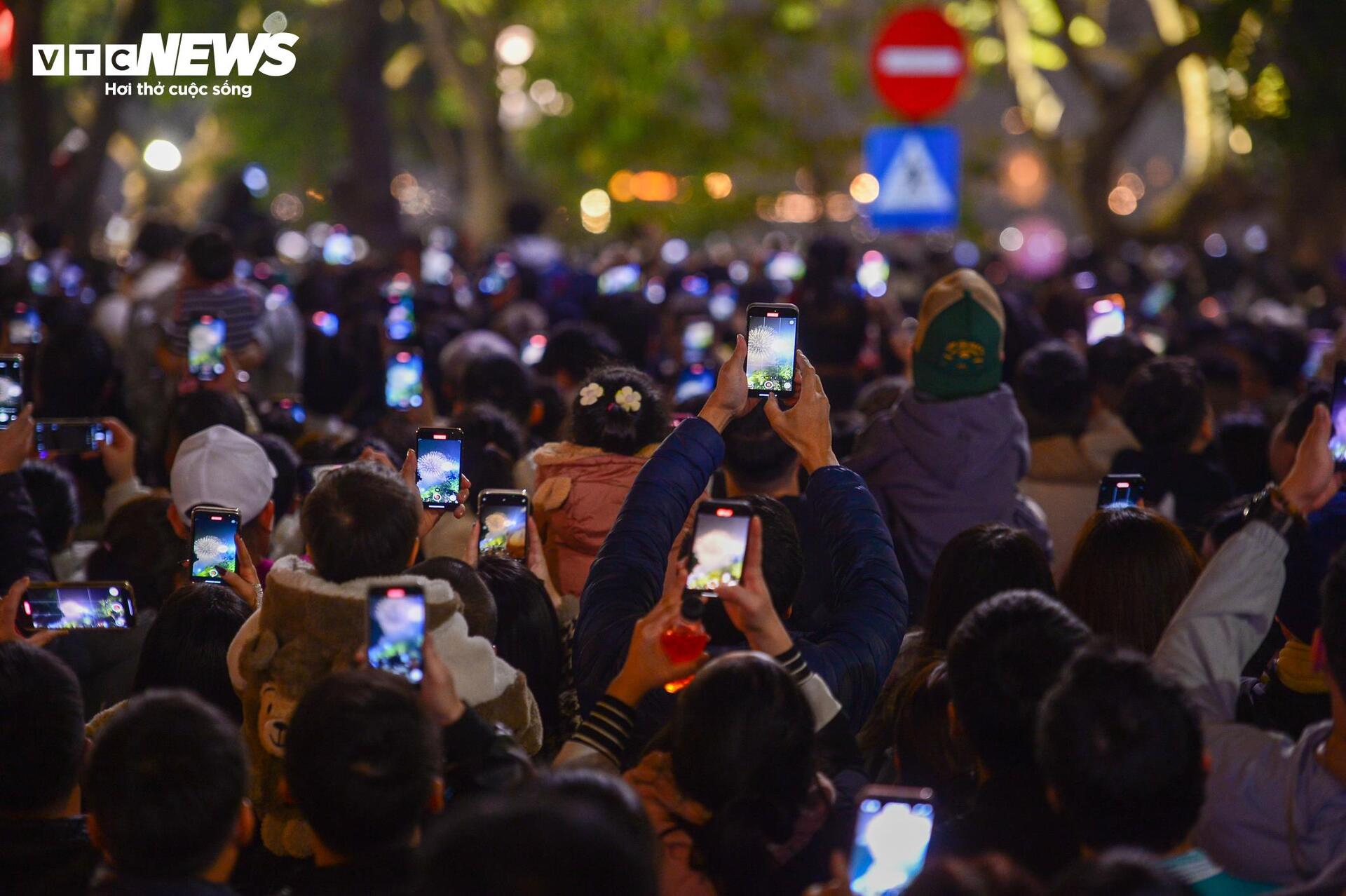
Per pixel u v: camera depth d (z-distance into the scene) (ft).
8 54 104.06
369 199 139.23
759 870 17.85
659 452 24.17
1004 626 18.75
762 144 146.51
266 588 21.30
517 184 171.42
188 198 205.87
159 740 16.63
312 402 50.16
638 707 22.15
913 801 17.16
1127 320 68.39
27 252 88.02
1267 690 24.89
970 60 133.69
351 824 16.69
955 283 34.42
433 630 20.67
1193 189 125.39
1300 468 20.58
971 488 33.35
